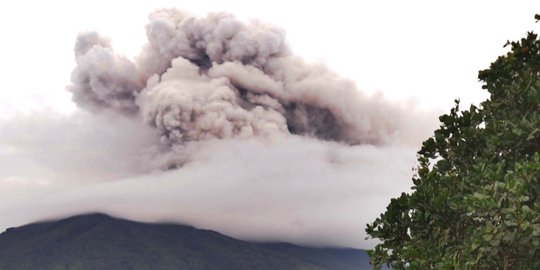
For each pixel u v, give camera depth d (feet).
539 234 26.16
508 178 27.63
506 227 27.81
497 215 27.99
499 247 29.12
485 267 30.73
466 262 30.14
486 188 28.12
